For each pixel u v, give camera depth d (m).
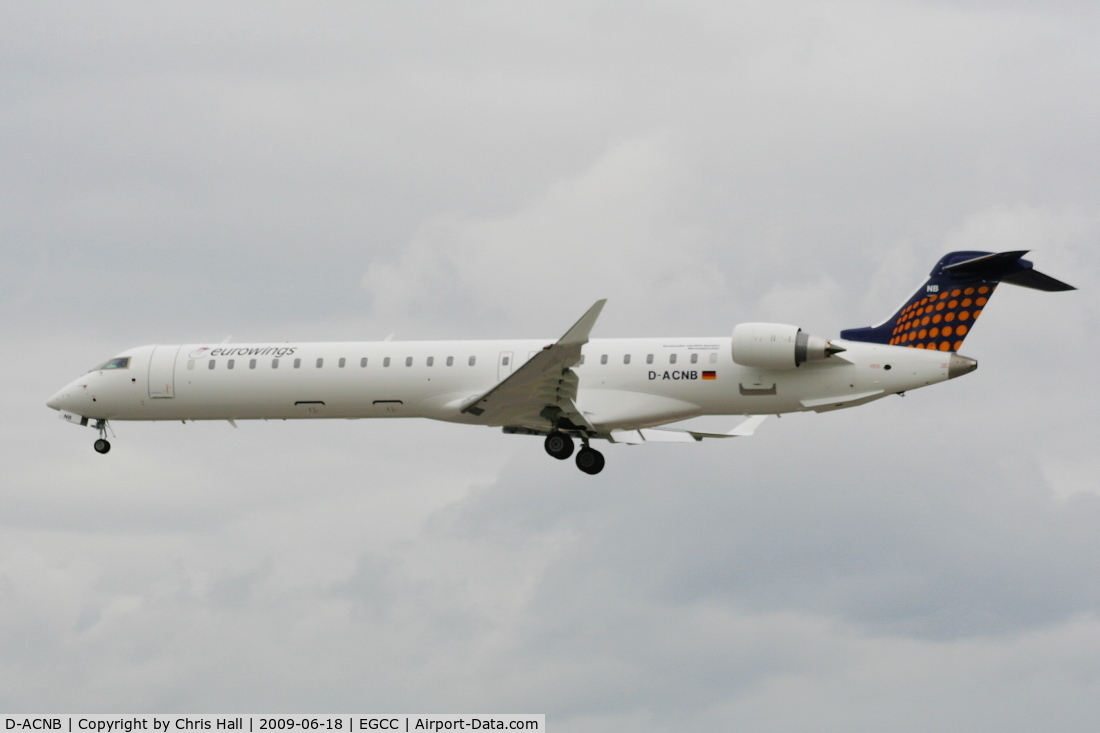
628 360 104.12
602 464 107.38
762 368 101.56
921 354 100.12
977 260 98.44
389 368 108.94
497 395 99.75
